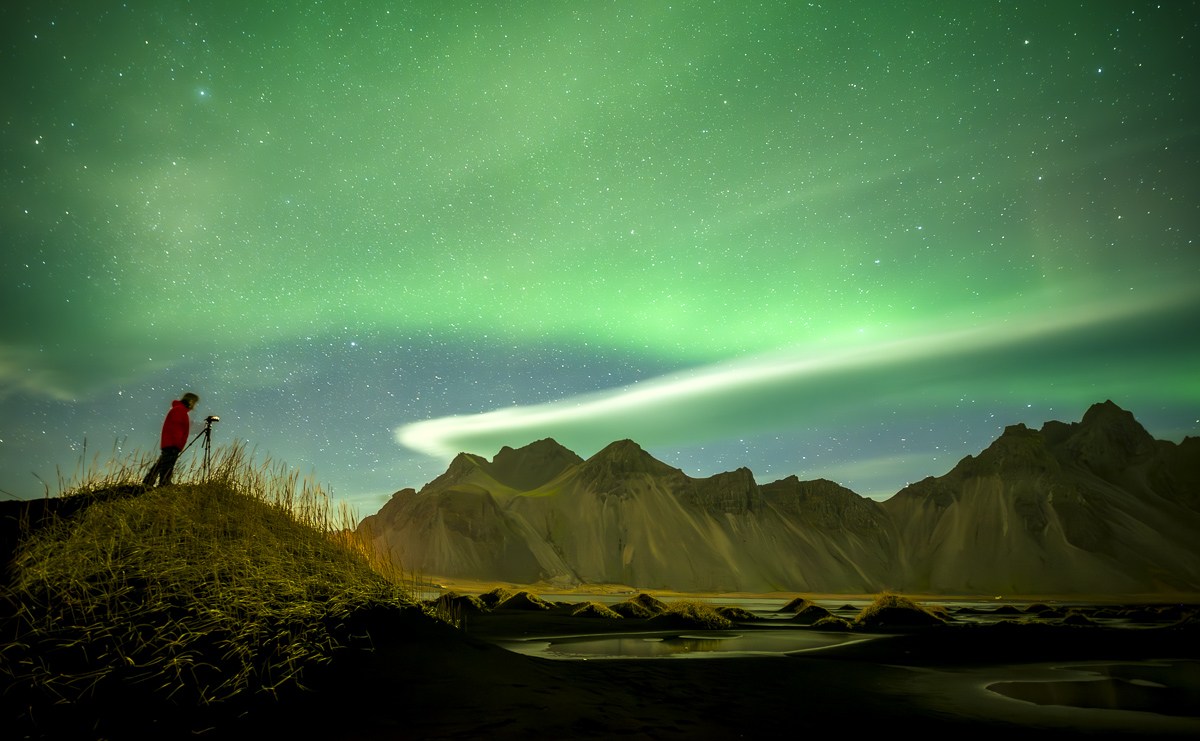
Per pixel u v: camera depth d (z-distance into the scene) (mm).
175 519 8227
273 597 7730
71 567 7090
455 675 8000
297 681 6883
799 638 20906
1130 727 8867
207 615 7051
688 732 7113
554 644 16625
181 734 5773
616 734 6699
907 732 8008
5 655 6020
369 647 7965
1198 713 10008
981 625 30266
